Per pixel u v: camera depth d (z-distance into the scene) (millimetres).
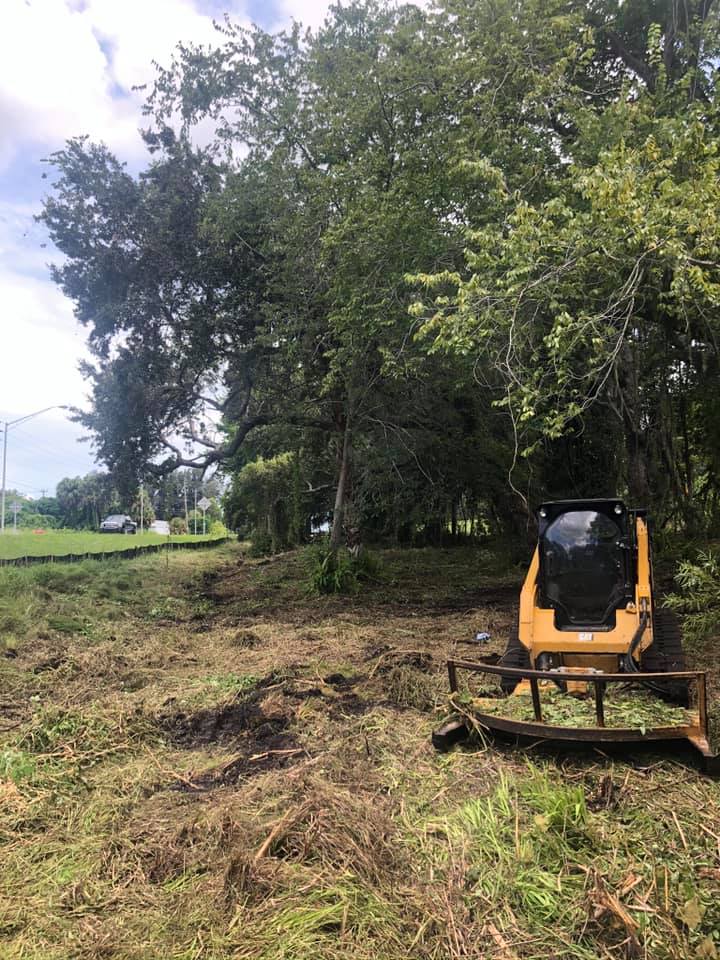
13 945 3363
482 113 11039
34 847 4363
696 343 12969
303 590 18297
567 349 7652
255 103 16094
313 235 14328
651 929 3191
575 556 6535
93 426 18828
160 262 17344
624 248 7223
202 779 5418
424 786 4832
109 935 3400
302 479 27203
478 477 20125
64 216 17531
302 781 4941
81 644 10672
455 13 11148
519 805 4395
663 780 4645
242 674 8547
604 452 19469
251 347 17016
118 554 26328
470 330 7855
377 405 16812
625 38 13422
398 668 7801
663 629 6883
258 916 3459
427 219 10914
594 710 5363
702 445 17641
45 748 6098
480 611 13547
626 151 7230
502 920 3352
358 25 14867
